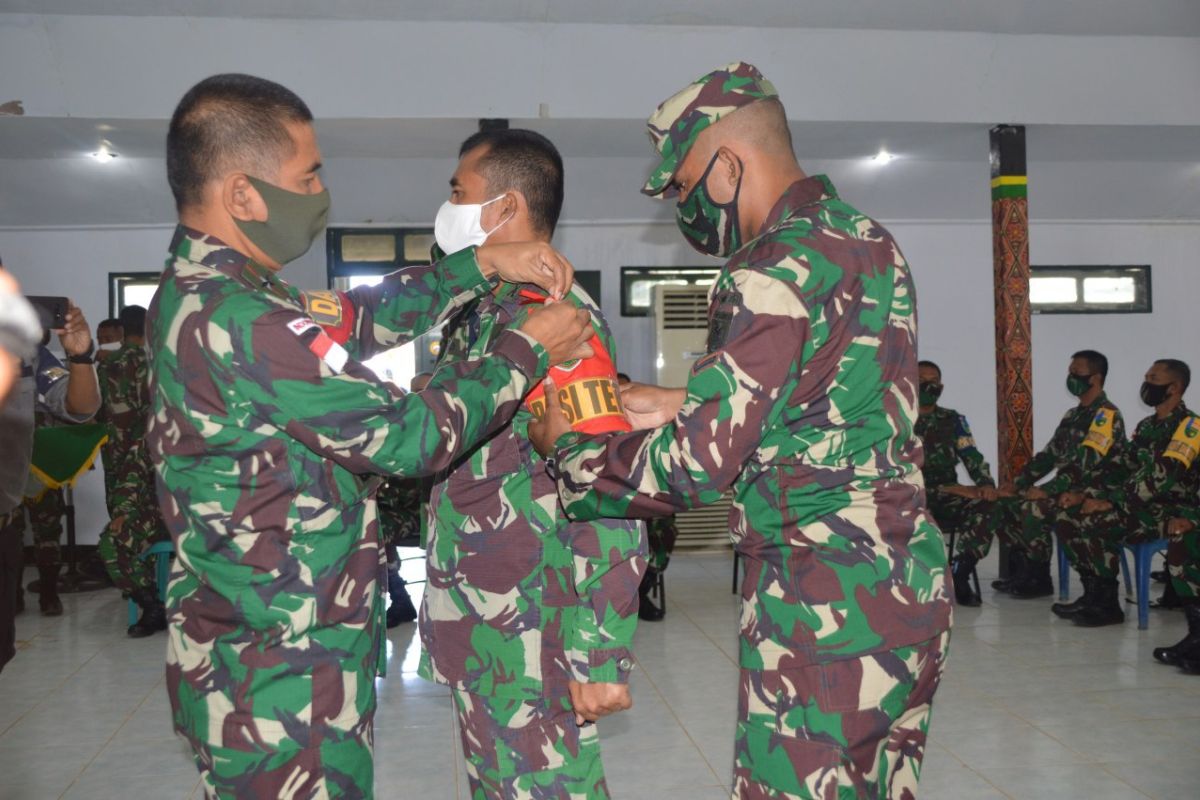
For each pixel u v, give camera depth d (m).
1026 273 6.17
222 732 1.40
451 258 1.84
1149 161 7.41
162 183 6.97
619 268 7.90
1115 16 5.69
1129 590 5.72
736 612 5.54
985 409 8.27
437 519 1.81
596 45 5.54
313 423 1.34
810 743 1.41
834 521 1.42
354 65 5.43
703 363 1.40
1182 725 3.60
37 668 4.62
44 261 7.47
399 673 4.41
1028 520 5.57
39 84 5.24
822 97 5.85
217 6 5.12
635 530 1.66
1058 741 3.46
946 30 5.75
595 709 1.67
